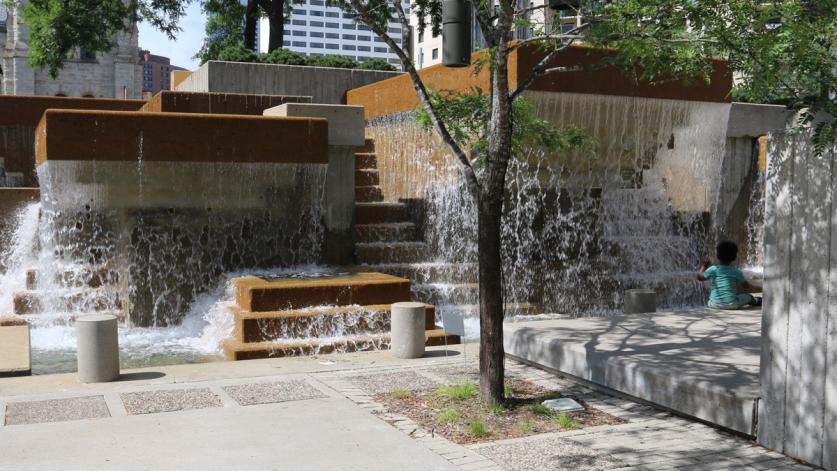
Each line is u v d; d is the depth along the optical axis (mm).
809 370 5676
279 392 7957
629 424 6793
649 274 15922
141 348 11008
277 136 13312
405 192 16641
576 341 8672
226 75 19844
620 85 14852
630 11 7043
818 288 5590
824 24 6648
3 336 10375
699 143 16562
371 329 10984
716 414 6480
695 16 6887
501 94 7004
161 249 12883
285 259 13914
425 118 8602
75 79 68875
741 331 9305
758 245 18047
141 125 12406
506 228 14961
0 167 18594
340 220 14547
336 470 5598
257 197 13547
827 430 5531
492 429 6609
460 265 14344
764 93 6957
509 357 9648
